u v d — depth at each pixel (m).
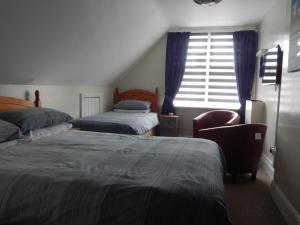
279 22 3.16
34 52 2.48
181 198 1.15
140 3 3.24
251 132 2.98
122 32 3.54
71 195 1.20
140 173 1.42
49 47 2.58
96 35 3.08
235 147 3.01
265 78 3.62
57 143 2.13
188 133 5.04
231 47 4.73
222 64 4.81
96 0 2.52
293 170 2.17
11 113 2.26
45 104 3.23
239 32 4.57
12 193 1.25
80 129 3.39
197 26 4.74
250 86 4.56
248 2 3.42
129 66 4.96
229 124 3.35
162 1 3.42
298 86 2.13
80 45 3.00
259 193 2.78
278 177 2.60
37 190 1.24
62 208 1.18
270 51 3.35
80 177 1.32
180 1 3.41
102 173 1.40
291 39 2.30
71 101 3.80
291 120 2.28
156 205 1.13
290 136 2.28
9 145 1.99
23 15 1.98
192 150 1.99
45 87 3.22
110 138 2.42
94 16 2.72
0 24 1.91
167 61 4.89
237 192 2.80
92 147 2.03
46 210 1.20
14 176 1.33
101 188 1.21
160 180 1.30
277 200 2.49
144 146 2.12
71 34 2.68
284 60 2.67
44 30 2.32
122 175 1.37
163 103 5.00
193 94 4.98
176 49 4.84
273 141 3.22
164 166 1.56
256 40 4.53
